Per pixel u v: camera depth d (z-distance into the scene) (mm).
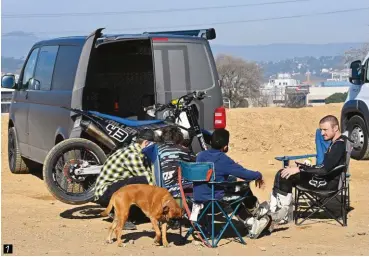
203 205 7398
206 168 7191
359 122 14539
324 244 7477
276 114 17938
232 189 7406
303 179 8305
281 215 8102
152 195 7211
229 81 48562
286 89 44719
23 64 12086
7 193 10734
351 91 14836
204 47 9578
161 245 7320
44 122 10422
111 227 7406
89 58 9094
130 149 8242
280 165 13961
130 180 8078
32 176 12414
